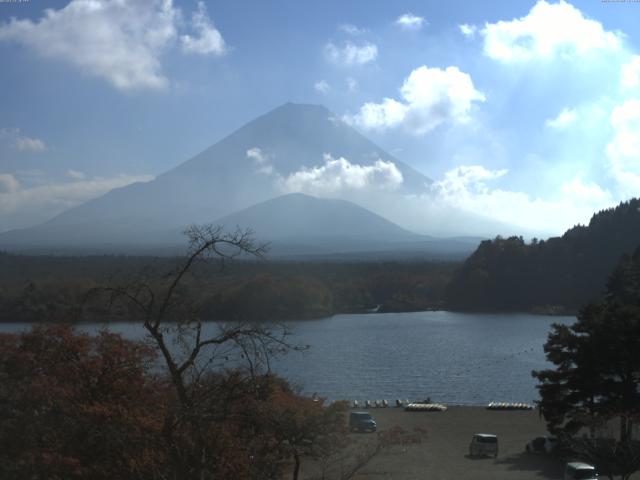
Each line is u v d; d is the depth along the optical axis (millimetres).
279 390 23688
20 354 22125
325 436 26156
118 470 18078
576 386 40000
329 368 87250
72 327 23391
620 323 39250
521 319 159000
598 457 32938
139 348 22641
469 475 35406
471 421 53469
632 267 80750
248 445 18922
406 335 129250
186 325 17500
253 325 18125
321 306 152125
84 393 21188
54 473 18312
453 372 87188
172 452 16688
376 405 63406
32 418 19766
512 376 84375
